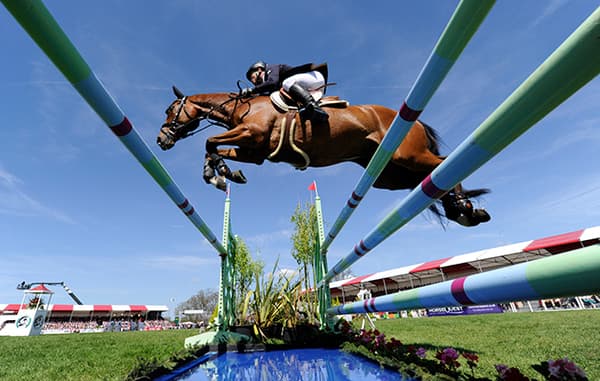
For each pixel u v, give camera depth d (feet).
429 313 66.03
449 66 3.31
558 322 19.71
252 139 7.47
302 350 13.44
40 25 2.56
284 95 7.91
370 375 7.45
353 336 13.30
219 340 13.98
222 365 9.98
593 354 8.19
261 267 19.13
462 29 2.84
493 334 14.99
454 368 6.04
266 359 11.05
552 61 1.90
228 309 16.67
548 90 2.01
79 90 3.44
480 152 2.87
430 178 3.89
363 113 8.04
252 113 8.04
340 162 8.41
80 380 7.81
